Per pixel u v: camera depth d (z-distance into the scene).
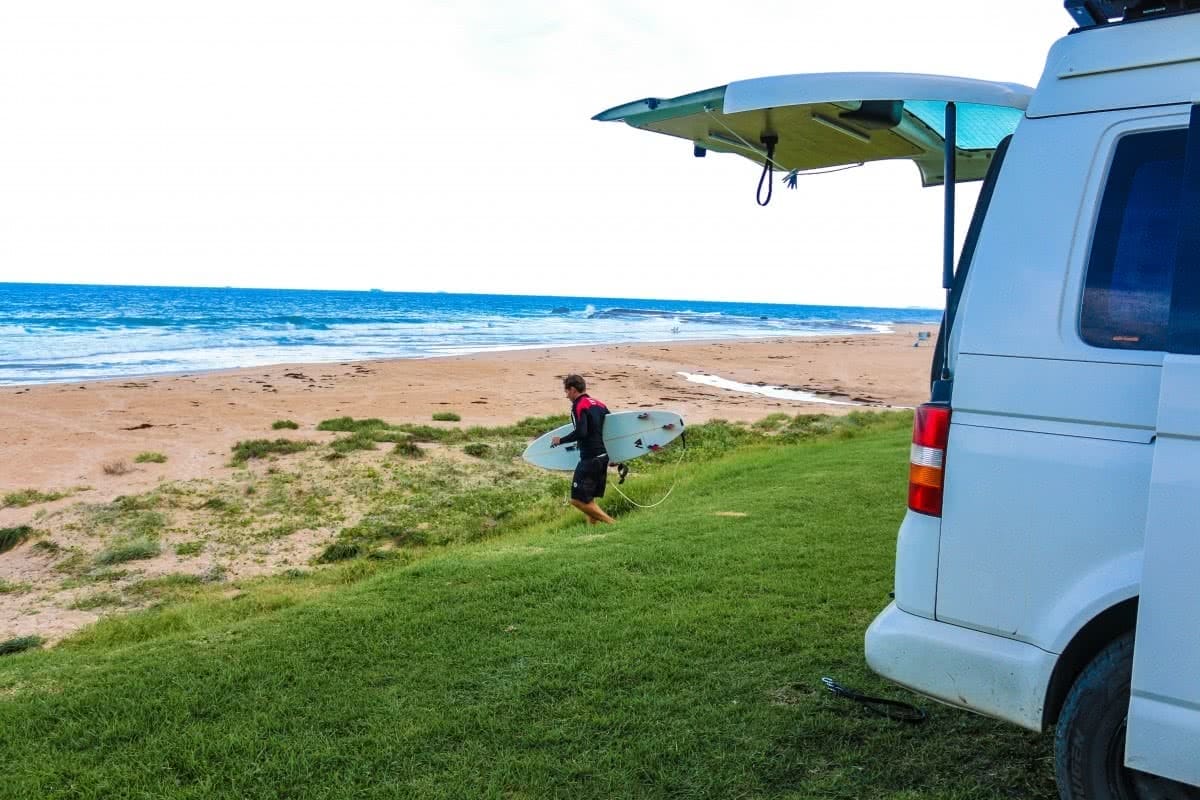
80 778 3.22
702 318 132.50
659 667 4.18
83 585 9.44
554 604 5.28
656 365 44.84
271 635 4.84
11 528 11.30
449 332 76.75
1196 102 2.29
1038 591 2.43
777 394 33.97
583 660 4.29
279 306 124.25
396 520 12.08
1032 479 2.43
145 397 26.69
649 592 5.49
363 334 70.75
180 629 6.73
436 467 15.75
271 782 3.19
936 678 2.61
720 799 3.02
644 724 3.58
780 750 3.34
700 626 4.76
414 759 3.35
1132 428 2.29
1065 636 2.38
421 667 4.28
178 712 3.79
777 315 179.62
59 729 3.66
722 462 14.09
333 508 12.81
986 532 2.52
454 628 4.86
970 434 2.56
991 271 2.55
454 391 30.81
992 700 2.51
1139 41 2.41
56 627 8.08
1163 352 2.26
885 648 2.72
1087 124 2.46
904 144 3.86
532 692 3.94
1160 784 2.32
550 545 7.36
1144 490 2.25
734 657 4.31
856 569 5.92
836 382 40.09
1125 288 2.34
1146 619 2.17
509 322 100.31
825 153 4.09
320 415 23.77
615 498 11.30
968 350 2.57
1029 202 2.51
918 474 2.68
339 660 4.40
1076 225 2.44
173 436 19.48
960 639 2.57
